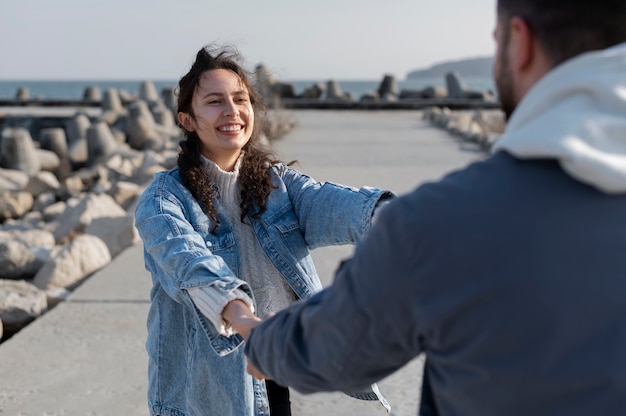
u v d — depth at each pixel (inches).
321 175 476.4
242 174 97.0
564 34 51.7
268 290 98.1
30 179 542.0
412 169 512.7
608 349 48.2
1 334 205.9
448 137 776.9
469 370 51.3
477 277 50.2
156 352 94.8
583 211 49.5
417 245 51.6
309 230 97.8
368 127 908.6
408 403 154.2
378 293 53.3
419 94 1577.3
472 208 51.1
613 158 47.4
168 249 87.5
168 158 570.9
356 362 56.5
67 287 249.8
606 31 51.1
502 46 55.7
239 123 95.4
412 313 52.7
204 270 83.7
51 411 152.3
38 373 170.2
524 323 49.3
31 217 446.3
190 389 93.4
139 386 163.8
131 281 241.6
